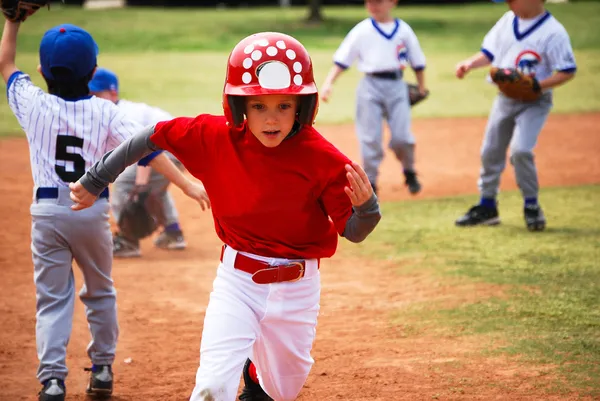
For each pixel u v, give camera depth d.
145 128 7.64
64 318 9.16
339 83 41.66
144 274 14.99
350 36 20.25
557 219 18.03
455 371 10.10
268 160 7.22
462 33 62.28
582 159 25.31
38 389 10.06
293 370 7.88
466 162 25.56
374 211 7.04
